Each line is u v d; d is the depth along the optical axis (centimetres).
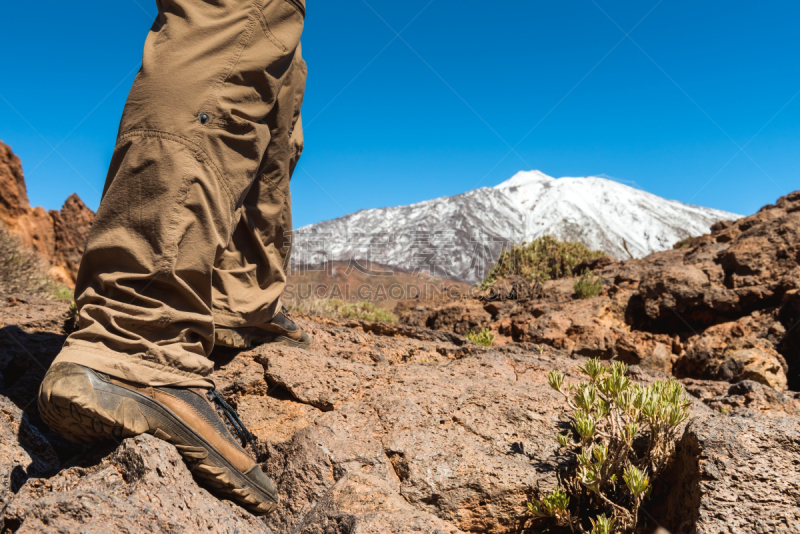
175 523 139
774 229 681
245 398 254
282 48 188
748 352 554
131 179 159
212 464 166
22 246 846
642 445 235
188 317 166
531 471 221
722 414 237
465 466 217
